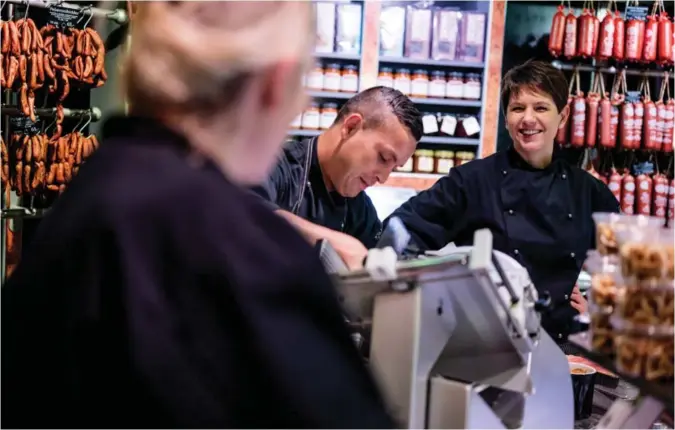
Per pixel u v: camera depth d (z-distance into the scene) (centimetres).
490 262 105
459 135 421
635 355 114
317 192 214
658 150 401
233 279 73
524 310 118
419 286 103
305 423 73
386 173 210
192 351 72
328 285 79
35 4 290
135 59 81
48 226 80
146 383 71
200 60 78
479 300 108
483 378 116
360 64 403
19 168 297
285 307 75
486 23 414
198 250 74
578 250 243
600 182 254
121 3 305
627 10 392
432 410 109
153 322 72
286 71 81
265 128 85
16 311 80
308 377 73
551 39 394
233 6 78
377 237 237
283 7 81
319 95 403
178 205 76
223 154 84
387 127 201
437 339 108
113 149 82
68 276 76
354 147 204
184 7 79
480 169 252
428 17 413
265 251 76
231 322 73
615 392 162
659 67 411
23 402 79
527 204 245
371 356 107
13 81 281
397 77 414
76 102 341
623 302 116
